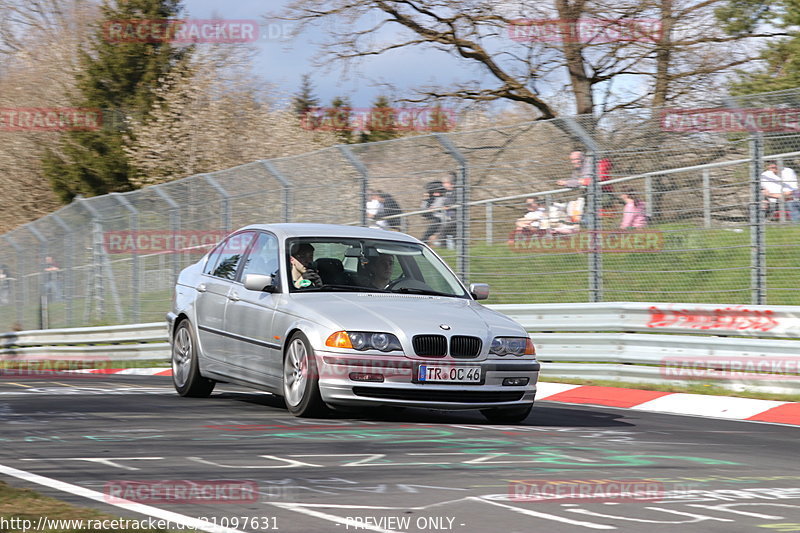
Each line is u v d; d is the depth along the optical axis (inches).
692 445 476.7
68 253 1363.2
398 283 595.2
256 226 641.0
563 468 393.4
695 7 1402.6
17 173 2551.7
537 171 871.7
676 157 801.6
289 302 563.2
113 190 2284.7
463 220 909.8
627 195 823.7
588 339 802.8
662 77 1409.9
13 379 856.3
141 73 2354.8
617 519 303.1
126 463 383.6
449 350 525.3
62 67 2630.4
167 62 2348.7
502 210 888.9
